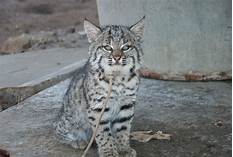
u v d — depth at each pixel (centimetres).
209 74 695
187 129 533
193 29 676
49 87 723
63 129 502
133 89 458
